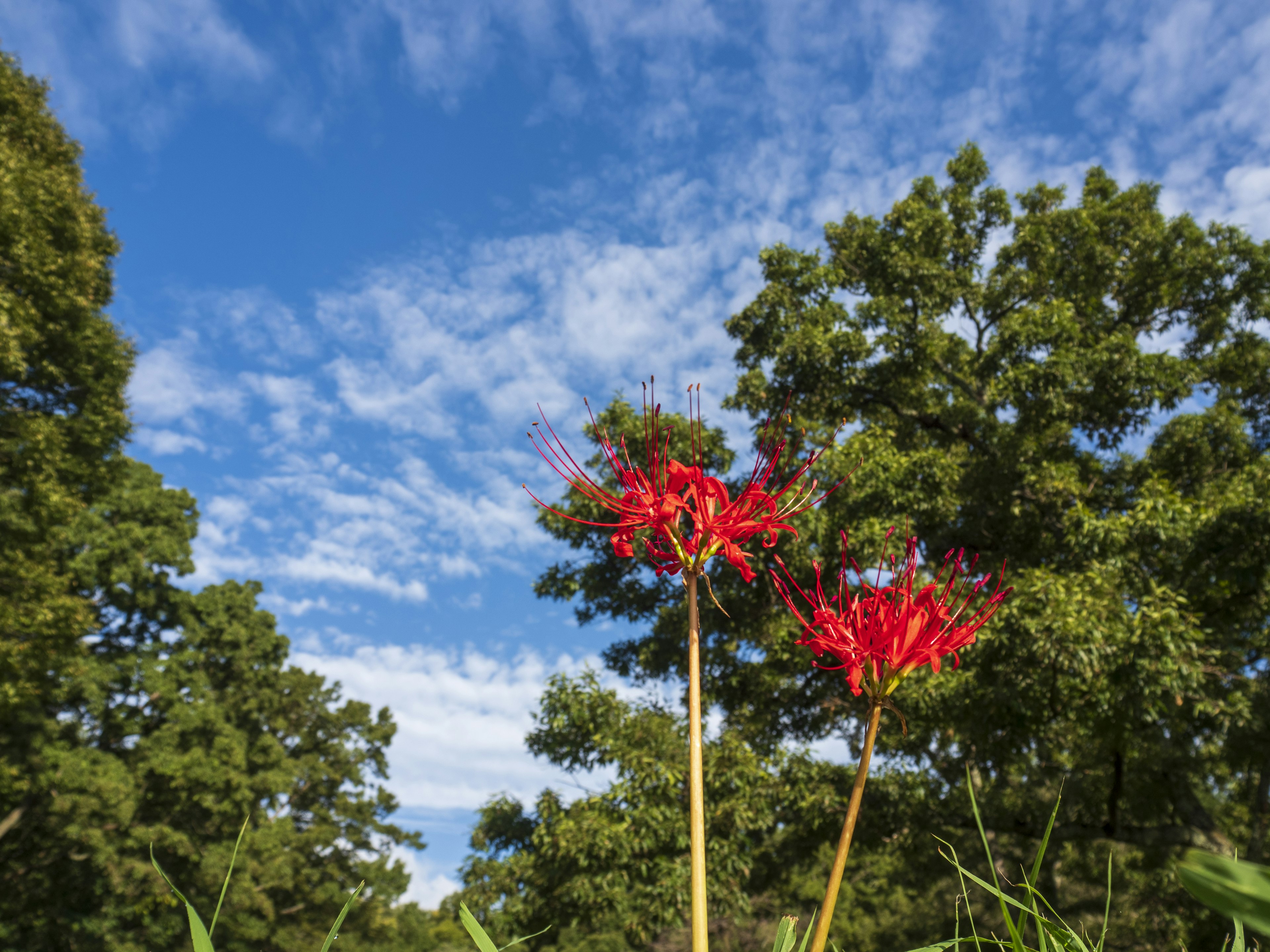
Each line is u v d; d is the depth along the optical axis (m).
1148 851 12.36
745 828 10.33
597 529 13.67
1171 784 11.01
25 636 11.00
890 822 10.68
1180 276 13.74
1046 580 9.23
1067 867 14.34
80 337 12.52
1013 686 8.98
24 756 14.72
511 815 13.03
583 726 11.52
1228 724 9.04
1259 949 1.59
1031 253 14.32
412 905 27.88
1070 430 12.79
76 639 11.73
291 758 25.23
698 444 1.82
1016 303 14.47
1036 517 12.13
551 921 11.12
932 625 1.50
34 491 11.09
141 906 16.95
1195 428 12.02
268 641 24.06
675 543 1.74
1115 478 12.98
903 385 13.82
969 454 13.88
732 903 10.09
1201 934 11.40
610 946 16.30
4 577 10.84
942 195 15.90
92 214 14.04
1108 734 9.36
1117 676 8.38
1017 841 13.11
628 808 10.38
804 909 16.53
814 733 13.18
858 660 1.50
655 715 11.86
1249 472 10.26
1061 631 8.41
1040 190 15.93
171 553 19.55
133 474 20.77
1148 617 8.45
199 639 21.50
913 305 14.33
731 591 12.30
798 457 11.52
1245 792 12.50
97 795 15.32
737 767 10.49
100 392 13.01
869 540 10.67
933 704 9.83
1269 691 9.13
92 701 16.77
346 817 25.41
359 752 26.86
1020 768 12.29
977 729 9.51
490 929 11.63
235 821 19.16
